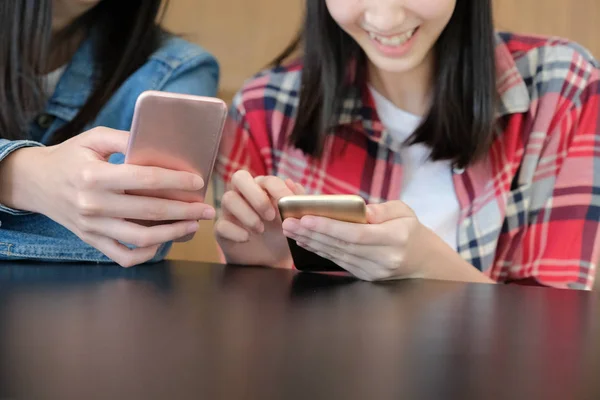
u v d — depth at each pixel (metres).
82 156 0.63
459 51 0.99
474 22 0.98
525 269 1.04
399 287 0.60
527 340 0.37
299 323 0.41
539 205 1.05
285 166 1.12
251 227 0.78
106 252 0.66
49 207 0.66
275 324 0.40
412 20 0.90
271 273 0.68
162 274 0.63
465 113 1.01
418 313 0.45
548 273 1.01
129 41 0.96
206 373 0.29
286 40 1.69
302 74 1.07
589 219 1.01
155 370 0.29
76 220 0.64
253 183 0.77
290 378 0.29
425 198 1.07
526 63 1.10
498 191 1.03
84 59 0.97
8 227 0.74
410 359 0.32
